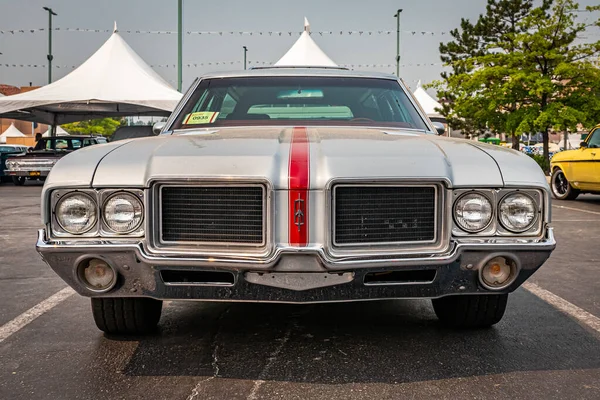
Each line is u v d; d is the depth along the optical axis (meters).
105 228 2.67
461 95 19.20
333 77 4.14
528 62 18.12
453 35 26.38
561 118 17.03
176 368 2.85
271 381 2.69
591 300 4.13
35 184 17.98
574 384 2.66
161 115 20.86
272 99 3.91
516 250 2.68
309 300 2.60
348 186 2.58
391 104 3.95
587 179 10.98
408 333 3.35
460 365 2.87
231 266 2.54
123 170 2.68
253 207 2.60
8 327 3.54
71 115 20.94
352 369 2.82
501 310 3.26
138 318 3.18
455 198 2.69
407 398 2.51
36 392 2.60
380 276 2.66
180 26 18.52
